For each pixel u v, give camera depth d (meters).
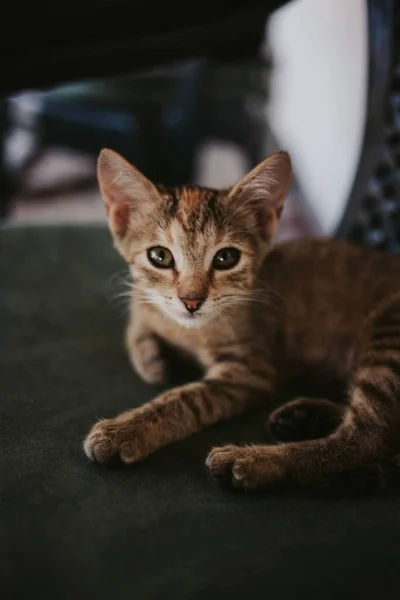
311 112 0.92
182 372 0.43
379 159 0.47
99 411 0.39
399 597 0.29
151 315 0.42
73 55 0.45
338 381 0.43
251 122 0.94
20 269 0.51
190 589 0.29
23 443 0.36
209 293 0.39
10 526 0.31
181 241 0.39
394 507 0.33
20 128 0.98
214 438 0.37
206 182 1.06
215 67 0.82
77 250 0.54
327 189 0.82
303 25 0.99
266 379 0.41
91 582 0.29
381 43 0.45
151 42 0.47
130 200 0.41
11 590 0.29
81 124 0.80
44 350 0.43
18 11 0.44
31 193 1.00
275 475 0.34
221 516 0.32
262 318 0.42
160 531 0.31
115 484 0.34
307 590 0.29
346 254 0.45
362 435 0.35
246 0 0.47
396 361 0.38
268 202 0.41
